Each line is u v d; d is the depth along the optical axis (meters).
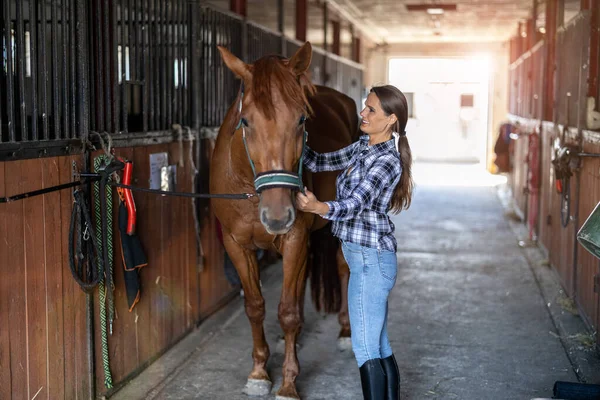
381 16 9.98
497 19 9.95
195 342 3.60
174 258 3.49
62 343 2.47
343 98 4.07
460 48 13.83
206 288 4.00
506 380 3.11
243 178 2.61
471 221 7.77
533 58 7.45
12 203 2.15
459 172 14.05
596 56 3.99
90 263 2.63
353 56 10.83
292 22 10.48
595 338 3.52
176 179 3.52
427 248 6.24
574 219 4.26
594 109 3.97
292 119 2.15
